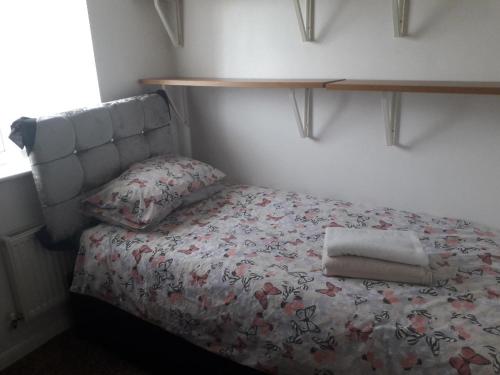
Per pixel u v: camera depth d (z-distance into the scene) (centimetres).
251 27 219
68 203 185
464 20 166
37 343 193
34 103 217
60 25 210
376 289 132
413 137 191
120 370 178
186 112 257
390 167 202
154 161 212
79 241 187
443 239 164
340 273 138
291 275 140
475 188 184
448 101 179
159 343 166
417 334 112
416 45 178
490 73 167
